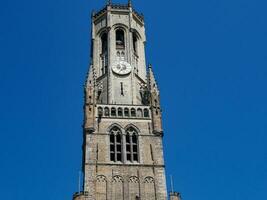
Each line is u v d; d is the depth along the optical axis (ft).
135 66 330.95
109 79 314.35
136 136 282.56
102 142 275.59
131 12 358.43
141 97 313.53
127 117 289.12
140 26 362.53
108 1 361.92
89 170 261.65
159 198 254.88
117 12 357.41
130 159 271.69
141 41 353.72
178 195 256.11
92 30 354.54
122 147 275.59
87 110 287.07
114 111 291.17
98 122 284.41
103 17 357.00
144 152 273.95
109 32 343.46
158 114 291.38
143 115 292.20
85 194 249.75
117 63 324.19
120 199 253.65
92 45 348.59
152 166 267.80
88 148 270.87
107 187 257.14
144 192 257.34
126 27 349.41
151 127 286.46
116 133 282.15
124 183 259.60
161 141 279.90
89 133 277.85
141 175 263.70
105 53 335.67
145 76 331.57
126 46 337.31
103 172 262.26
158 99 299.17
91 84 301.63
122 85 313.73
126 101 305.32
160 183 260.83
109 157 269.44
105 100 306.96
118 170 264.31
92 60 335.47
